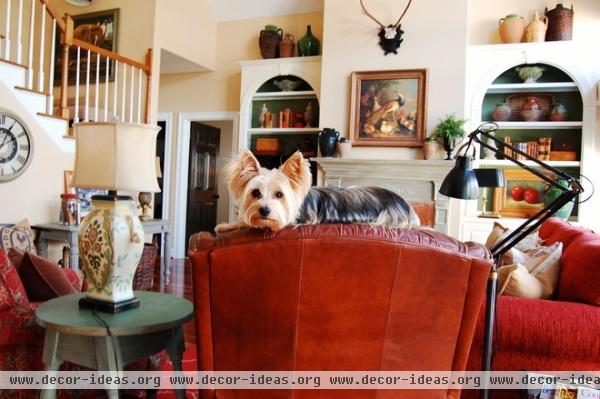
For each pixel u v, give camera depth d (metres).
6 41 3.43
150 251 4.27
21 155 3.46
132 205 1.71
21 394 1.73
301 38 5.59
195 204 6.78
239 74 6.04
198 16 5.76
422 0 4.71
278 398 1.29
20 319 1.71
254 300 1.24
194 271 1.24
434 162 4.42
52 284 2.14
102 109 4.78
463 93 4.56
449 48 4.62
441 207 4.52
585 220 4.45
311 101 5.82
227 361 1.31
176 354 1.72
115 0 5.21
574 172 4.63
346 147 4.79
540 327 1.71
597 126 4.47
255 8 5.88
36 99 3.61
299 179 1.36
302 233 1.20
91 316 1.57
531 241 3.05
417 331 1.26
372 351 1.26
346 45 4.97
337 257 1.19
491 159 4.79
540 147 4.68
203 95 6.22
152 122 4.95
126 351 1.53
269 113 5.81
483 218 4.74
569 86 4.60
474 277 1.22
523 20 4.68
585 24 4.67
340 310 1.23
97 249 1.63
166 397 2.19
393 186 4.68
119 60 4.47
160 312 1.66
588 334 1.68
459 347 1.29
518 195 4.83
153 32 4.98
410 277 1.21
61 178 3.83
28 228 3.04
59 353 1.55
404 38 4.76
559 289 2.02
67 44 3.88
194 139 6.71
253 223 1.26
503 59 4.69
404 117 4.73
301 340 1.25
